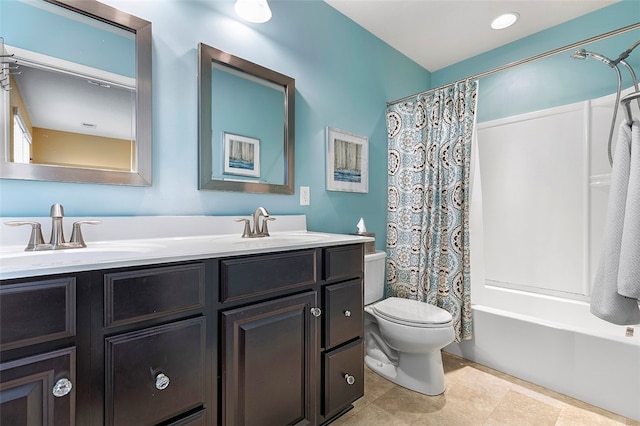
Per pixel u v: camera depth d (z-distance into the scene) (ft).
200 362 2.96
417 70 8.85
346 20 6.79
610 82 6.48
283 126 5.58
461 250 6.50
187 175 4.40
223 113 4.78
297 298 3.84
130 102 3.89
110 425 2.43
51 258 2.50
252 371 3.36
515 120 7.77
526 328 5.80
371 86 7.41
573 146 6.92
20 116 3.24
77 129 3.55
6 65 3.19
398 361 5.87
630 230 3.89
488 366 6.30
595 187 6.63
